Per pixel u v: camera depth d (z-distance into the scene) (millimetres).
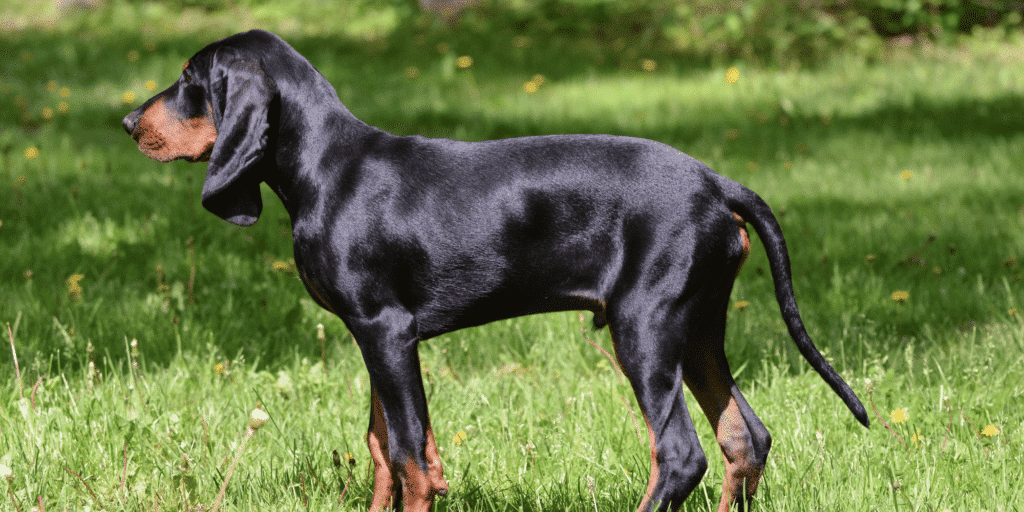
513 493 3666
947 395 4348
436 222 3188
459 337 5273
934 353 5016
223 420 4176
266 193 8406
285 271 5629
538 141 3287
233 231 7020
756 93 13945
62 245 6508
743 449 3334
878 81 14570
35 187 7949
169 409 4230
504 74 15539
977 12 18375
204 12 20953
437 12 20094
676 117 12555
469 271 3205
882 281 6109
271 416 4090
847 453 3822
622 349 3143
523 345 5207
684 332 3141
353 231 3201
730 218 3195
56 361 4820
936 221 7602
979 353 4879
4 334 4957
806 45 16891
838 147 10742
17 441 3807
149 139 3379
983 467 3688
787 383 4555
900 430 4098
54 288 5719
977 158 9898
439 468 3287
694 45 17422
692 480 3098
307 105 3320
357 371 4828
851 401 3236
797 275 6371
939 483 3576
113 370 4391
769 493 3490
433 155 3281
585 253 3176
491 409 4387
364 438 4062
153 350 4961
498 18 19031
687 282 3100
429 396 4457
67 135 10523
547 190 3168
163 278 5797
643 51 17094
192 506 3404
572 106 13312
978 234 7113
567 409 4367
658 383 3113
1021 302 5594
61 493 3477
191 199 7383
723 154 10555
